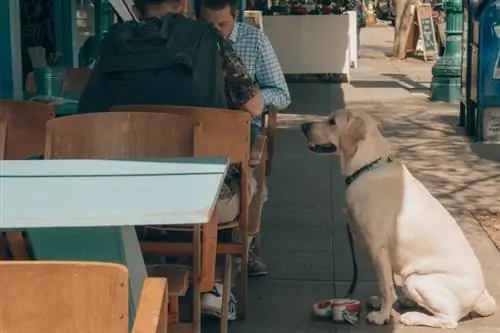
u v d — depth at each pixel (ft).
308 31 56.44
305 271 19.89
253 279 19.33
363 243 16.51
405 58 74.69
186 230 14.92
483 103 35.04
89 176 9.86
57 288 6.87
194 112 14.53
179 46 15.34
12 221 8.07
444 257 16.24
